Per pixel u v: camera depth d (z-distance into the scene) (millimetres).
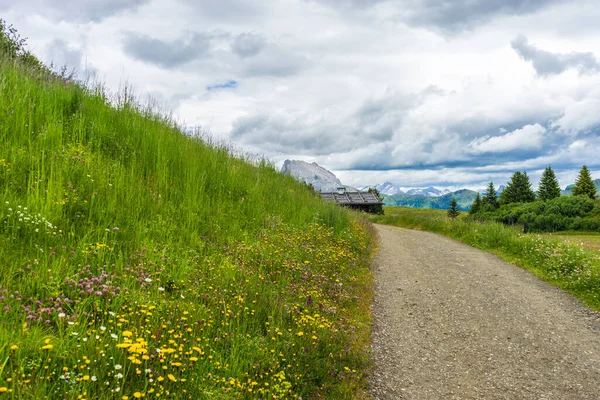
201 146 14242
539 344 7344
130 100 13227
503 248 16688
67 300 4656
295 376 4934
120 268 5938
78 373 3643
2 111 8562
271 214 12625
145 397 3533
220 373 4445
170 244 7527
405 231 25109
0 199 6078
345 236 14867
